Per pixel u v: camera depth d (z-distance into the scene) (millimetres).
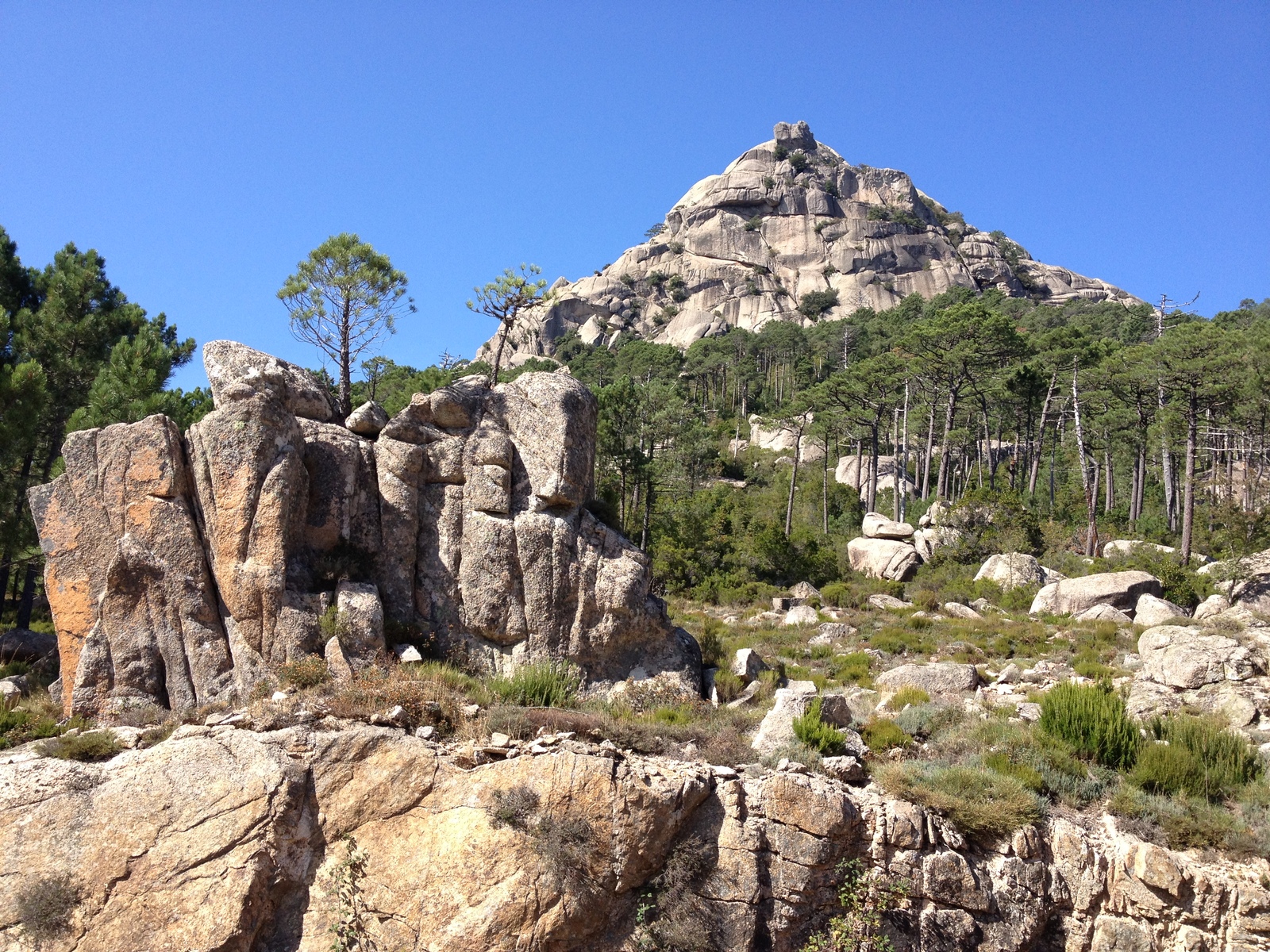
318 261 23578
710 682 21453
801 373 124375
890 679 23656
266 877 13039
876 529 51969
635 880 14039
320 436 19828
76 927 12211
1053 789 16516
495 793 13977
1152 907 14828
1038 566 42594
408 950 12969
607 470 52000
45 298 32625
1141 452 66688
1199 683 20109
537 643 19828
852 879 14492
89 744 14070
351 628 17734
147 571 17484
